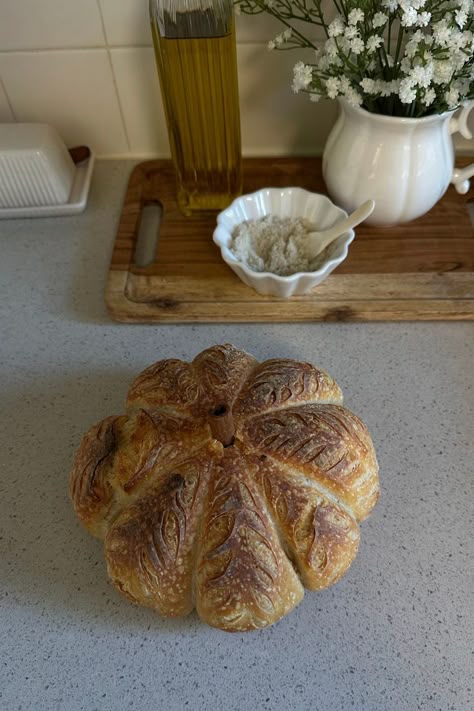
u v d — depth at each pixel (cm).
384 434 41
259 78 52
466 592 35
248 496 31
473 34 36
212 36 42
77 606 35
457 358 45
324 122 55
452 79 39
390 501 38
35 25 48
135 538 31
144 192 55
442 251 49
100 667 33
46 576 36
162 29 42
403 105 42
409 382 43
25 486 40
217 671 32
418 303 46
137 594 31
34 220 55
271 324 47
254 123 56
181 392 35
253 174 56
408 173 44
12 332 47
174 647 33
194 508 31
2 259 52
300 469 32
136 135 58
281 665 33
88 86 53
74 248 53
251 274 43
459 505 38
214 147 49
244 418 33
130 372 45
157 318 47
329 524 31
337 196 48
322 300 46
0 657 33
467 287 47
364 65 39
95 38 49
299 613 34
